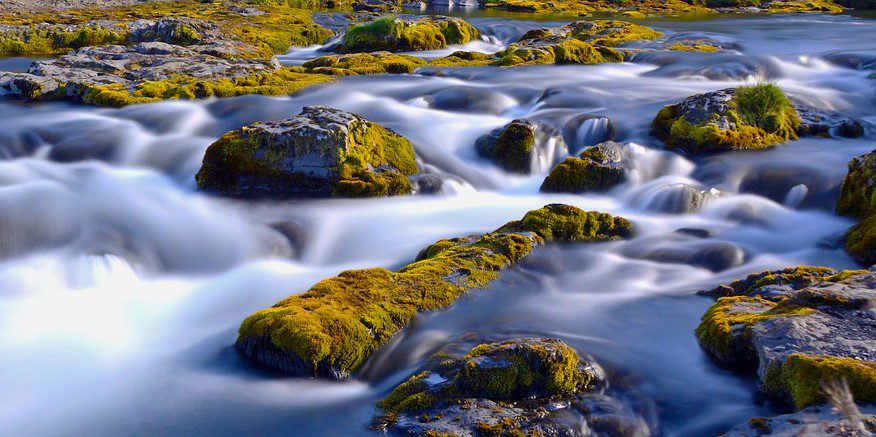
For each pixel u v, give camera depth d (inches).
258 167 495.5
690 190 478.3
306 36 1316.4
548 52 970.1
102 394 283.0
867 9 2101.4
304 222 461.4
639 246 413.1
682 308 336.8
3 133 605.9
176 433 257.3
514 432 232.8
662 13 2033.7
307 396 272.2
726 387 267.3
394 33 1160.2
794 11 2048.5
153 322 347.3
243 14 1457.9
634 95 749.3
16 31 1147.3
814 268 337.1
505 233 402.9
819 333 251.6
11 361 309.4
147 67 823.7
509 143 574.2
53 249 415.2
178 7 1628.9
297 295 319.0
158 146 591.8
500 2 2220.7
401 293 323.6
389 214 481.7
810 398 223.8
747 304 303.9
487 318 321.4
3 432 260.2
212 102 705.6
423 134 628.4
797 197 490.9
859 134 613.9
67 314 355.3
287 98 739.4
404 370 282.7
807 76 861.2
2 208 440.1
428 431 233.8
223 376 289.3
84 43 1168.2
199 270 412.2
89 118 661.9
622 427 244.7
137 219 452.1
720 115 574.2
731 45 1116.5
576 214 420.2
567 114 660.1
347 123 511.5
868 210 444.1
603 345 296.4
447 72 888.9
